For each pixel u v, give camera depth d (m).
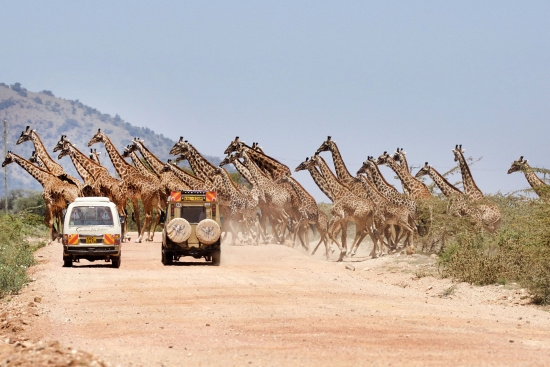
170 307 49.72
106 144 116.56
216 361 33.53
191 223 79.62
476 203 89.94
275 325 42.94
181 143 117.50
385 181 97.50
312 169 96.94
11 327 42.81
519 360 33.62
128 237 116.69
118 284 62.03
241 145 111.56
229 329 41.69
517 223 70.38
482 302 55.69
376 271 77.88
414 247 88.75
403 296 57.59
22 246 88.75
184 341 38.34
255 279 66.06
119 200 115.38
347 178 106.31
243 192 113.81
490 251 74.19
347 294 57.28
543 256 58.56
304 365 32.69
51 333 41.12
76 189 114.38
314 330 41.31
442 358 34.09
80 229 75.75
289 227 112.75
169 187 115.00
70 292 57.41
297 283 63.59
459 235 79.25
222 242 111.81
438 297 58.34
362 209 90.56
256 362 33.28
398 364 32.88
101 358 33.41
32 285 62.72
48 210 113.06
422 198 97.50
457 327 42.75
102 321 44.72
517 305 53.72
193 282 63.41
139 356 34.59
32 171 114.06
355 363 33.06
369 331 41.09
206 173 117.06
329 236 97.12
